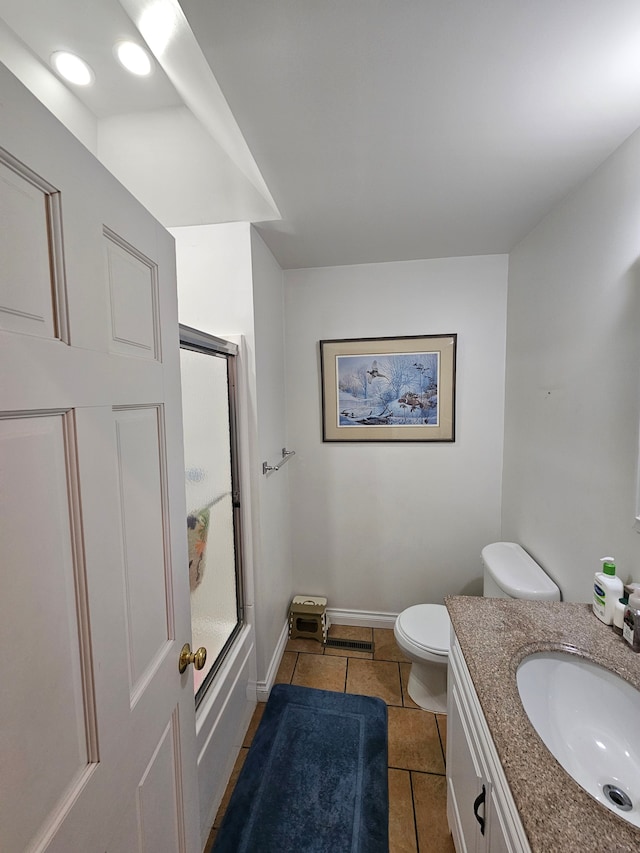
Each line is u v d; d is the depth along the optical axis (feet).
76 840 1.66
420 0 2.22
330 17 2.32
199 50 2.60
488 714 2.61
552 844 1.87
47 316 1.55
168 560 2.61
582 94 3.02
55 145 1.58
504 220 5.43
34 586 1.48
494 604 3.97
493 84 2.91
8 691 1.36
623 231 3.66
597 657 3.13
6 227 1.36
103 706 1.85
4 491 1.34
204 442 4.80
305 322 7.45
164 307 2.60
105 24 3.37
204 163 4.72
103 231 1.92
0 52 3.53
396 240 6.12
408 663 6.82
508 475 6.79
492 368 7.00
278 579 6.88
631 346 3.53
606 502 3.92
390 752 5.12
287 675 6.54
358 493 7.65
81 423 1.73
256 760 4.96
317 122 3.34
